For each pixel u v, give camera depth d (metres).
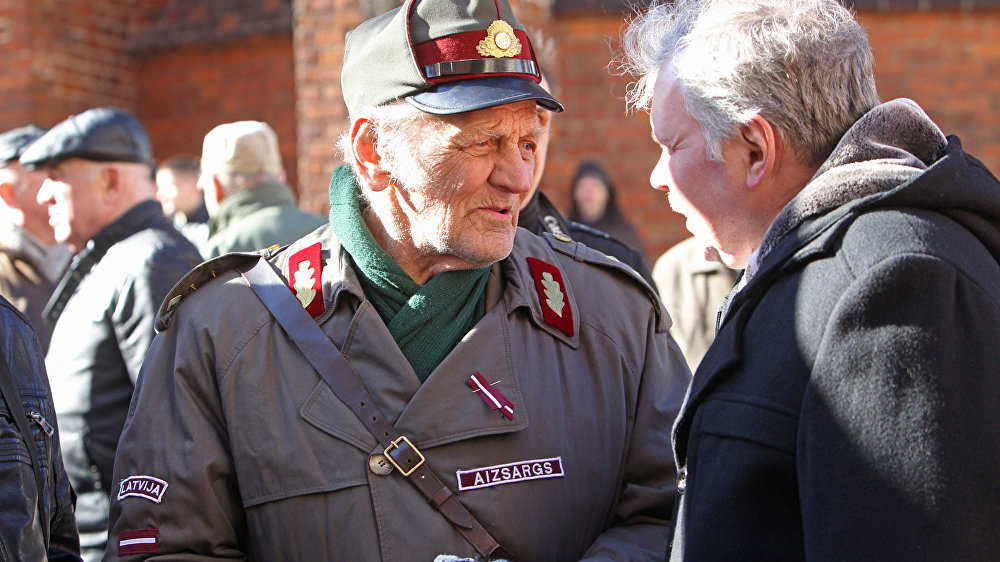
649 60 1.56
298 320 1.76
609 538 1.72
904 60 5.99
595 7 6.02
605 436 1.77
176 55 6.90
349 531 1.63
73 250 3.60
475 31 1.68
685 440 1.45
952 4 5.88
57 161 3.33
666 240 6.05
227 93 6.77
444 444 1.67
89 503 2.88
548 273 1.87
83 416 2.87
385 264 1.76
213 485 1.71
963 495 1.12
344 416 1.68
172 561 1.67
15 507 1.70
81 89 6.63
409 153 1.67
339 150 1.90
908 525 1.12
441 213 1.67
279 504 1.66
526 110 1.69
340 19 4.96
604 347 1.84
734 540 1.28
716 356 1.38
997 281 1.23
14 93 6.32
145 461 1.74
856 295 1.20
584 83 6.11
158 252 2.95
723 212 1.47
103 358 2.89
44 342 3.42
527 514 1.67
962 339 1.17
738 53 1.38
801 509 1.21
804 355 1.25
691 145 1.47
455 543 1.62
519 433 1.70
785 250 1.32
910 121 1.36
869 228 1.25
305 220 3.88
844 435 1.17
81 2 6.68
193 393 1.76
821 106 1.37
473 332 1.74
